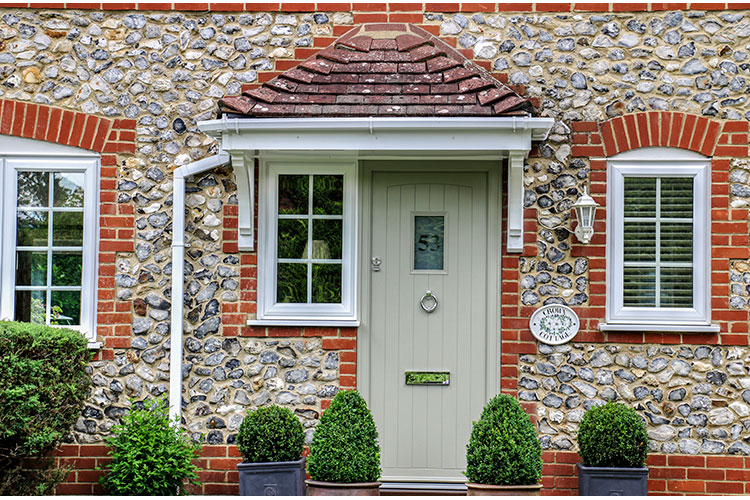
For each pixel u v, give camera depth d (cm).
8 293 755
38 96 760
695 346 737
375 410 759
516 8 758
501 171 755
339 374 748
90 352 738
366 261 761
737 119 743
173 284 746
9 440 689
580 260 747
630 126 748
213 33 765
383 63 737
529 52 756
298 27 765
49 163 759
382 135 693
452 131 690
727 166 742
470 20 759
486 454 646
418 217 764
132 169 761
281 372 750
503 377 744
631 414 694
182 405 748
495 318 754
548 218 749
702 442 730
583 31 755
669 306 745
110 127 760
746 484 726
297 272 758
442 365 761
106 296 756
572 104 752
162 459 688
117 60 764
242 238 752
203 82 763
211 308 755
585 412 735
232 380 749
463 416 757
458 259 762
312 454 659
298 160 753
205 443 746
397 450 759
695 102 747
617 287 745
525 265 749
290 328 751
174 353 743
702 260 741
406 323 763
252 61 764
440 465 758
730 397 732
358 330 756
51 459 729
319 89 715
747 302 736
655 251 748
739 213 740
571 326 741
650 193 750
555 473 733
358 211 757
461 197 762
